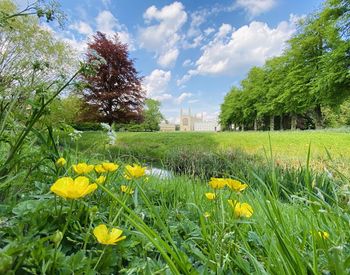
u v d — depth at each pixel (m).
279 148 7.90
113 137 1.12
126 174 0.92
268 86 25.31
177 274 0.45
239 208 0.70
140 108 18.97
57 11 1.05
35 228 0.57
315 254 0.49
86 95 16.19
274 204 0.66
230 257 0.57
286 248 0.52
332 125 24.50
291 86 19.73
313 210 0.73
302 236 0.71
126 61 17.73
